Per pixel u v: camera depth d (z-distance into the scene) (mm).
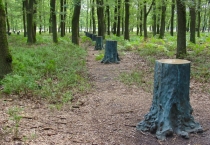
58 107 6219
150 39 24219
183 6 12352
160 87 4641
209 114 5711
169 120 4562
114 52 12812
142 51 16266
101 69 11312
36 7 23625
